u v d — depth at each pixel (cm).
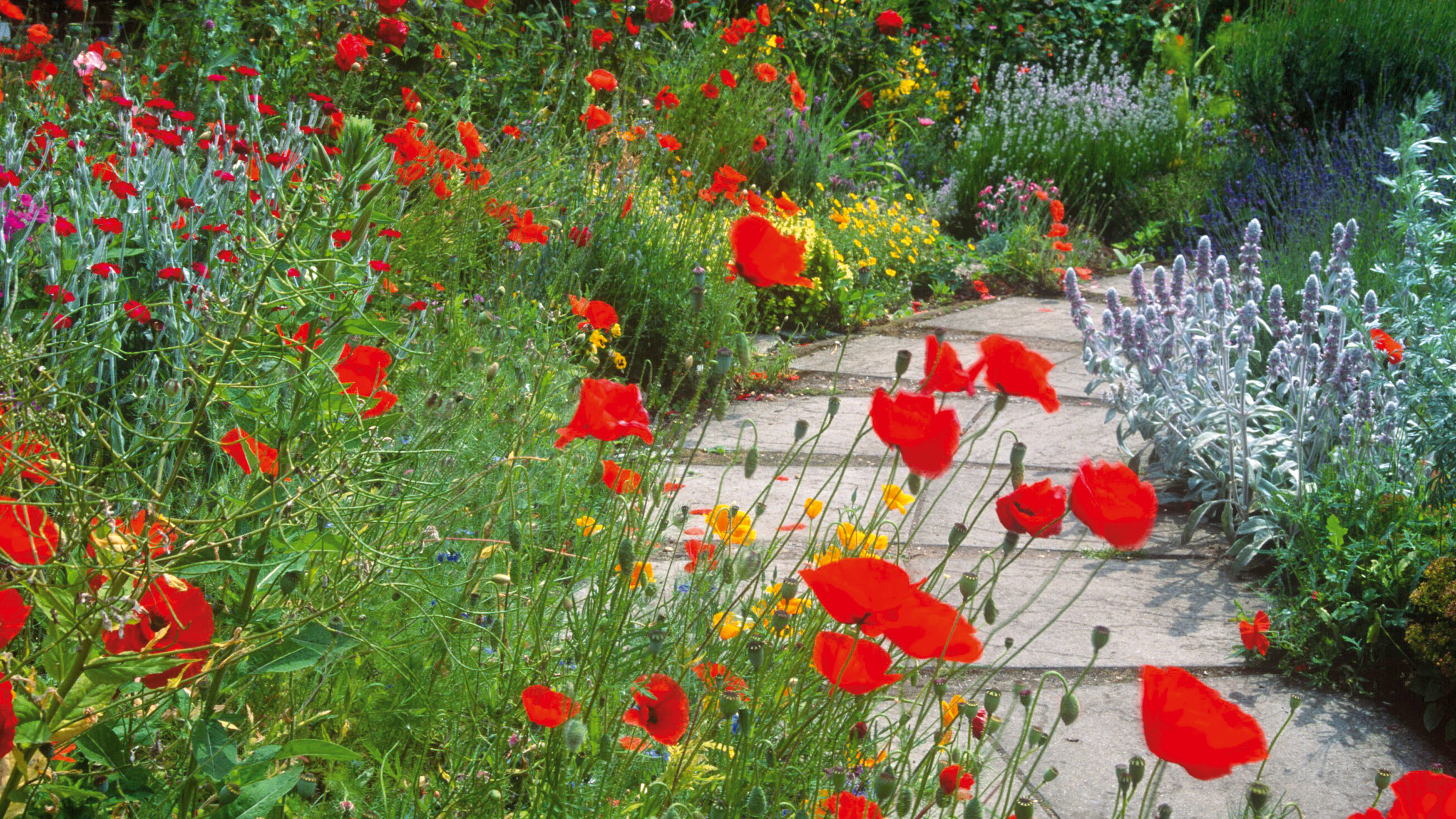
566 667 187
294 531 139
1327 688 301
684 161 699
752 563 179
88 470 124
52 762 117
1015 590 346
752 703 166
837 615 135
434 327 325
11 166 281
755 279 182
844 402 522
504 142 537
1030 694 175
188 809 121
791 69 902
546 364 309
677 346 497
